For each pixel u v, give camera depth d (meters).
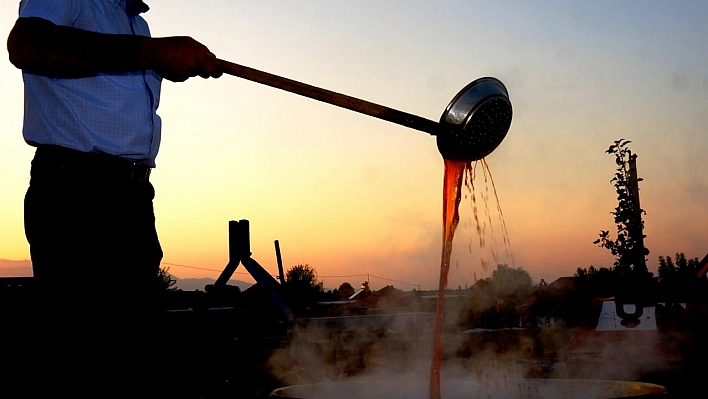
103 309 1.62
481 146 1.94
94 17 1.73
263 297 4.66
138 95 1.74
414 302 7.57
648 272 8.11
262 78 1.73
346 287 12.83
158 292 1.87
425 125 1.87
